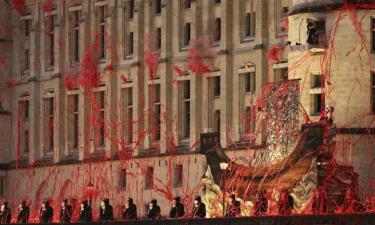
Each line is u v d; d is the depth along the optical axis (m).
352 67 78.38
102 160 112.12
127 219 72.00
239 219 61.09
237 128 96.75
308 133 66.31
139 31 108.50
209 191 71.88
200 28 100.81
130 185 107.69
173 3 105.00
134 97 108.62
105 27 113.44
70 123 119.62
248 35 97.38
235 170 70.38
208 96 100.19
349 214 56.66
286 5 93.00
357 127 77.81
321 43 79.62
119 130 110.94
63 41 120.62
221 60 98.06
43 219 81.38
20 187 125.19
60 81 120.38
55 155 120.06
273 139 74.69
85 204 76.75
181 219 64.75
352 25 78.56
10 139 128.00
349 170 72.25
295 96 74.69
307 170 65.81
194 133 100.25
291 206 64.25
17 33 128.62
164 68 104.50
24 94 126.94
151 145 106.44
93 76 114.12
